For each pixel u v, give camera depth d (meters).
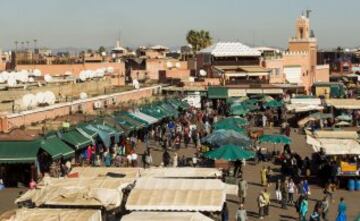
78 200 23.12
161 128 56.19
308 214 29.53
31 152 33.91
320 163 38.22
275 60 94.00
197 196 22.58
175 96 73.62
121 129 46.62
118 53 134.50
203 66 96.62
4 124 36.09
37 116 40.31
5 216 20.44
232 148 36.72
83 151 40.25
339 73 130.25
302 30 102.44
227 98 78.88
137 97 65.62
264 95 78.81
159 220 19.94
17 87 46.19
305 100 68.69
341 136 39.78
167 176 27.05
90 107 50.19
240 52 93.62
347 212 29.83
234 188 26.23
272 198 33.09
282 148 50.31
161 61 97.81
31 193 24.25
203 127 57.50
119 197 23.45
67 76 67.88
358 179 35.22
